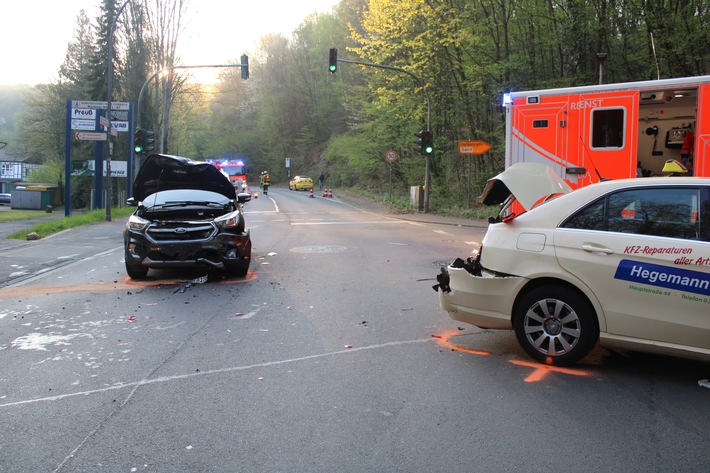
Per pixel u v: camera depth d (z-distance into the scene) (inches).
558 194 231.5
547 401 167.6
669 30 768.3
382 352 216.5
